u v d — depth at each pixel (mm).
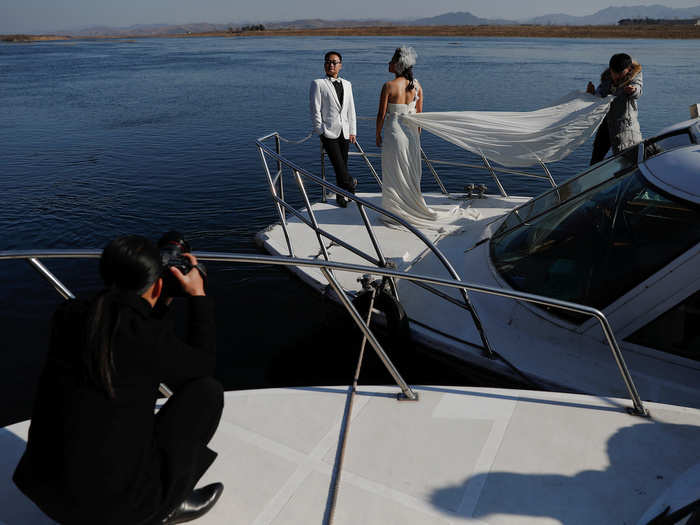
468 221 5887
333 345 4062
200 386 1812
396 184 5723
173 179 10484
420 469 2166
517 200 6625
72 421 1406
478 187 6828
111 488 1451
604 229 3256
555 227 3615
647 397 2766
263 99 23422
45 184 10133
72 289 5531
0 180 10445
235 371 3852
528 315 3348
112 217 8047
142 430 1505
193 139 14977
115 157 12703
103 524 1498
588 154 12383
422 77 30500
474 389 2678
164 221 7836
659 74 30938
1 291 5457
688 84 25125
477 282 3848
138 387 1460
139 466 1521
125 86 30359
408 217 5852
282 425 2443
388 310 3516
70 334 1437
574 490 2045
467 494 2035
